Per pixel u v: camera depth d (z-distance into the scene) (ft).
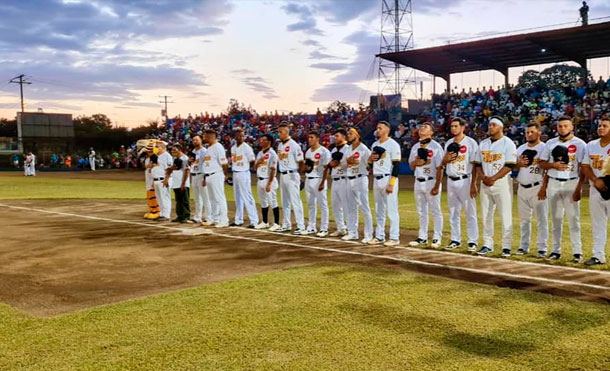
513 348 13.16
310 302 17.15
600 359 12.44
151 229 34.73
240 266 22.95
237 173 35.50
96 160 153.17
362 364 12.25
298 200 32.71
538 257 24.17
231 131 145.89
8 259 25.08
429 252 25.70
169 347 13.39
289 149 32.42
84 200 56.34
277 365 12.22
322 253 25.79
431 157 26.91
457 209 26.25
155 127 186.60
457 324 14.93
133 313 16.24
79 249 27.55
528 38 84.38
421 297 17.62
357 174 29.22
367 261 23.67
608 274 20.72
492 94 109.50
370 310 16.24
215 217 36.65
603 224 22.41
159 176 39.45
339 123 127.44
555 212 23.40
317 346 13.35
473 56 100.27
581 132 85.92
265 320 15.39
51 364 12.42
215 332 14.43
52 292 19.03
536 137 24.43
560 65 125.70
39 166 148.25
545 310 16.14
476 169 25.23
